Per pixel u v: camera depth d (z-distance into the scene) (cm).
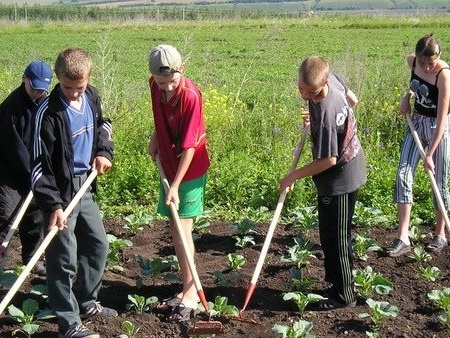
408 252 495
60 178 352
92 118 366
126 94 843
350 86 828
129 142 722
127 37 2522
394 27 2881
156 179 649
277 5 7812
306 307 413
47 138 343
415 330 386
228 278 444
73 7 3825
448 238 527
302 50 2025
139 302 402
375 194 606
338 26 2936
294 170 405
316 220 537
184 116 379
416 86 480
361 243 484
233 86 1122
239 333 382
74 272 368
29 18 3447
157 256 503
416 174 622
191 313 394
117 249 491
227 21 3125
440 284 445
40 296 423
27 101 412
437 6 7431
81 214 372
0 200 412
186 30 2861
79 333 365
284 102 845
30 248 450
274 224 393
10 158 412
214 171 650
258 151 727
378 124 780
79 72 331
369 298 408
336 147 367
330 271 404
